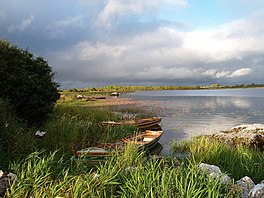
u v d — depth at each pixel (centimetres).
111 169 671
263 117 3031
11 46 1535
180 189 531
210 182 565
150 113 3403
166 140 1717
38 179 573
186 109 4019
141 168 634
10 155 884
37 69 1565
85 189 547
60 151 1048
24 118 1426
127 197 550
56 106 2231
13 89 1391
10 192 574
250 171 894
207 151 1088
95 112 2395
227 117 3064
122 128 1712
